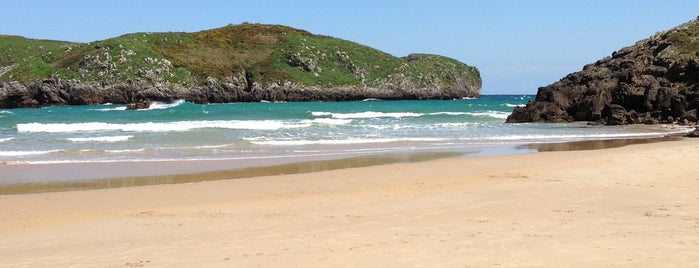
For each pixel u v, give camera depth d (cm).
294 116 5981
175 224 1178
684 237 915
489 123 4700
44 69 10406
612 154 2284
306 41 13938
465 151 2623
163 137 3328
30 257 923
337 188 1625
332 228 1084
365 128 4028
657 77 4831
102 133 3703
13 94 9800
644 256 795
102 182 1823
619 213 1152
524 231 995
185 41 12862
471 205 1305
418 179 1759
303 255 868
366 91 12794
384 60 14038
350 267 787
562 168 1927
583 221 1076
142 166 2173
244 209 1335
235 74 11944
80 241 1050
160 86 10619
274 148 2758
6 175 1970
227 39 13700
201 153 2572
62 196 1554
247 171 2038
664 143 2853
